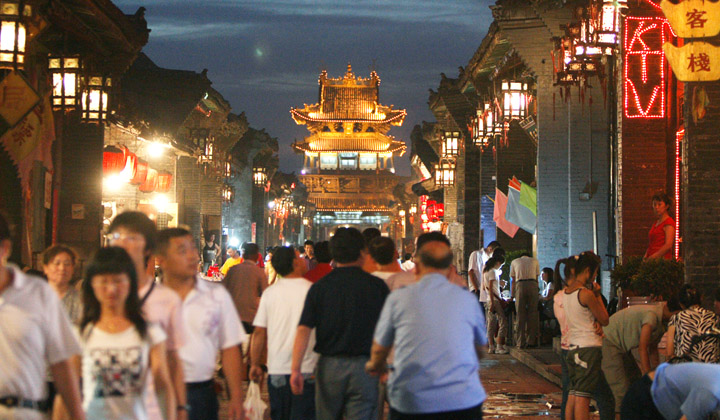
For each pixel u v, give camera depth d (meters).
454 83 34.66
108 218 25.39
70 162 18.94
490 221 31.94
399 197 80.62
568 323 9.08
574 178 20.22
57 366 4.34
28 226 15.77
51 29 16.14
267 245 61.97
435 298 5.64
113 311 4.79
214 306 5.96
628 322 8.72
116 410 4.70
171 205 30.88
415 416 5.53
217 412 6.10
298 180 97.38
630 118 14.68
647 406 6.70
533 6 19.34
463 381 5.56
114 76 17.48
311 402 7.61
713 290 10.98
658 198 11.48
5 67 11.53
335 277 7.07
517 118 22.41
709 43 10.52
